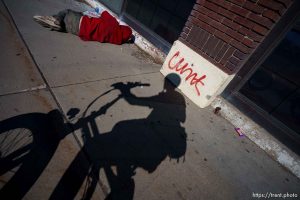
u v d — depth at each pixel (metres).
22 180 1.58
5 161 1.66
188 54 3.23
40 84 2.51
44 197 1.54
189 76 3.29
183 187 2.03
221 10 2.68
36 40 3.31
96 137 2.13
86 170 1.81
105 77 3.10
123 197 1.74
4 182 1.53
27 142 1.84
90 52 3.61
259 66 2.93
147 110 2.78
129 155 2.10
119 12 5.03
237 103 3.16
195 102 3.30
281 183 2.51
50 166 1.74
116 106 2.63
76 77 2.86
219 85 2.93
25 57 2.86
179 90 3.50
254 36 2.46
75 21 3.74
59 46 3.41
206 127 2.93
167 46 4.07
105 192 1.71
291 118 2.78
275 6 2.21
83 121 2.24
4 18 3.53
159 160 2.18
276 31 2.63
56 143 1.93
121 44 4.38
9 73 2.48
